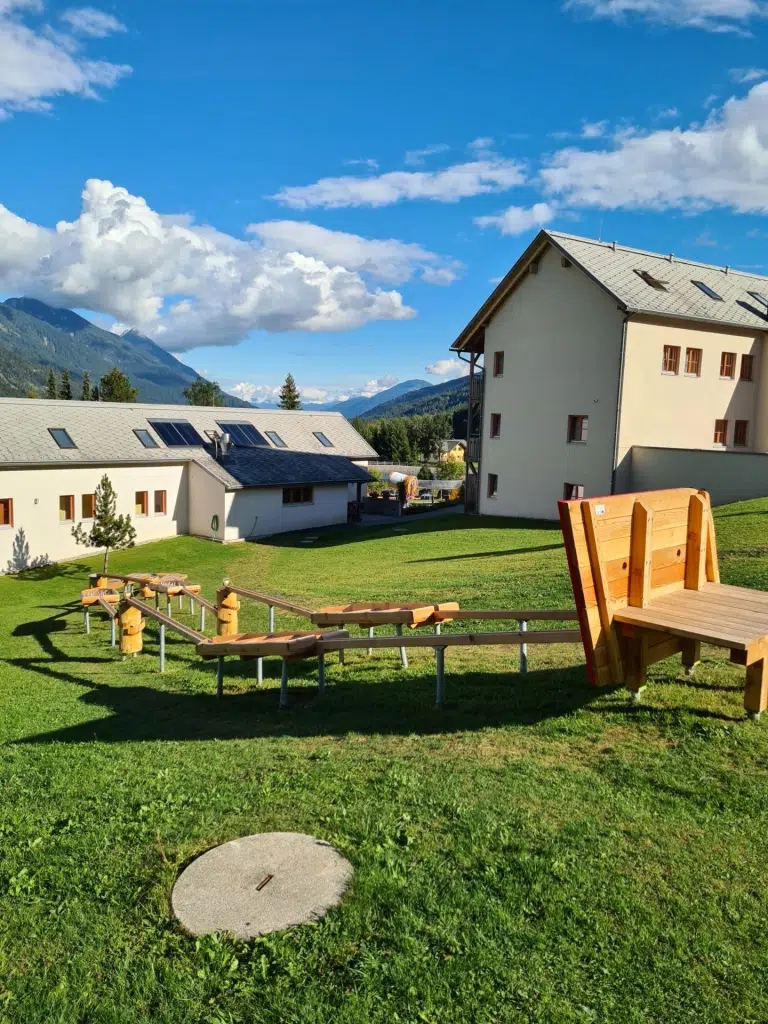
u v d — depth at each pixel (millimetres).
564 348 28344
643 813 4168
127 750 6062
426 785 4668
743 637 4727
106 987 3070
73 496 27719
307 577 19547
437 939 3223
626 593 5578
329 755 5402
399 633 8672
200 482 31406
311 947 3219
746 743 4961
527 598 11352
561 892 3484
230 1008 2922
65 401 31203
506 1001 2873
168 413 34812
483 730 5637
